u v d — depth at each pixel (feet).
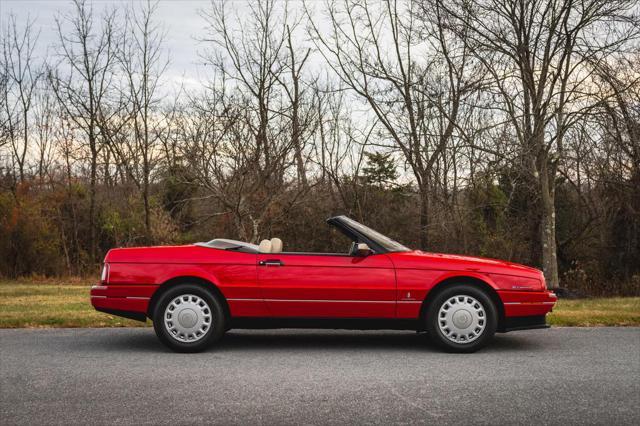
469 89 52.80
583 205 76.23
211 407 15.15
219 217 77.56
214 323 22.58
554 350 23.13
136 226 91.66
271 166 67.36
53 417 14.32
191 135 66.18
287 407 15.17
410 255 23.20
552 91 50.44
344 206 82.48
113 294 22.84
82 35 87.30
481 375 18.75
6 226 83.10
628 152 57.72
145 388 17.04
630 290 70.03
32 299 42.27
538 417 14.38
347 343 24.91
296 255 22.97
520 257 71.26
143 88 85.40
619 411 14.88
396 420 14.14
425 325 22.82
